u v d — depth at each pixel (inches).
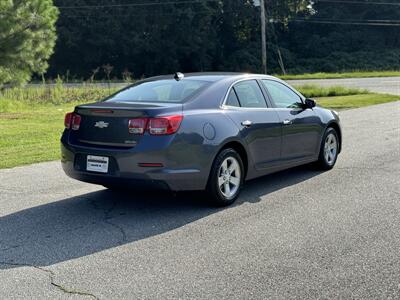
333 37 2960.1
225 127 257.8
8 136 515.5
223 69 2694.4
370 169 345.1
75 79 2217.0
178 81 276.4
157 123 235.5
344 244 204.5
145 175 235.3
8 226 234.7
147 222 238.2
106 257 195.6
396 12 2965.1
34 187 309.6
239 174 268.4
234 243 207.9
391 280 171.3
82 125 255.3
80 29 2511.1
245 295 161.5
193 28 2566.4
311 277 174.1
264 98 292.5
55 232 225.8
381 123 606.2
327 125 336.2
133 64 2610.7
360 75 1950.1
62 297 162.2
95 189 303.1
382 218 237.6
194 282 171.6
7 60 724.7
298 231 220.8
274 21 2881.4
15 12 715.4
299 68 2758.4
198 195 280.7
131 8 2524.6
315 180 316.5
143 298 160.6
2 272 182.4
